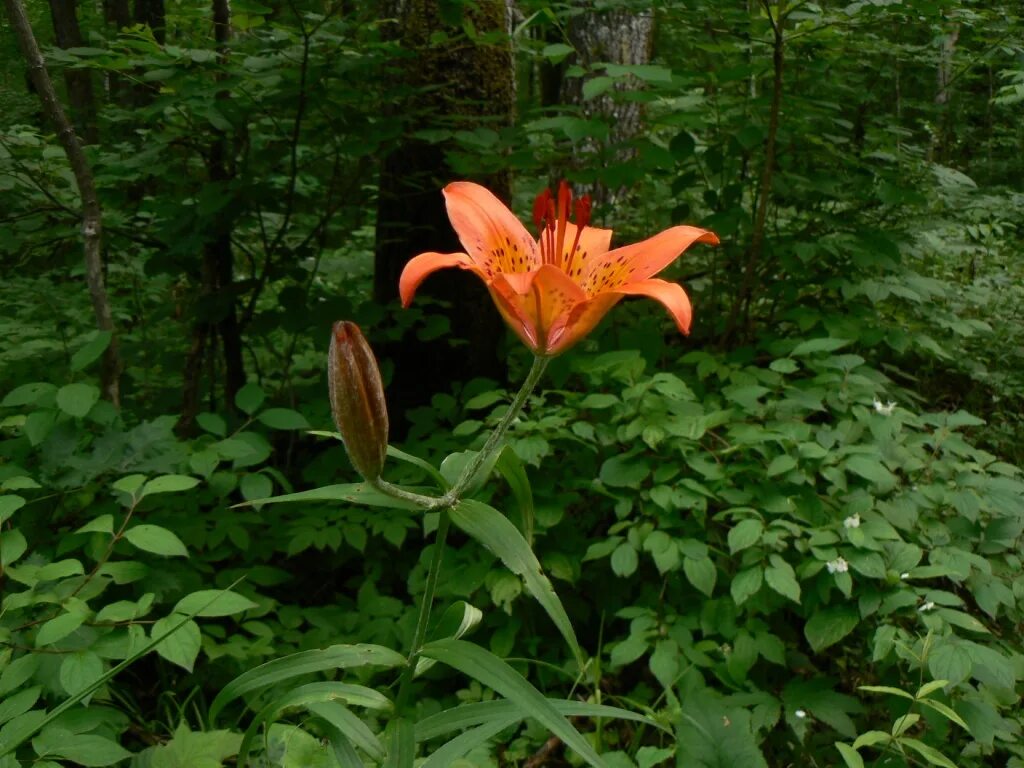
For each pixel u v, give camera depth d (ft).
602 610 9.77
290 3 10.52
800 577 8.16
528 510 4.56
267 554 9.86
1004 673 7.25
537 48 13.35
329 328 11.82
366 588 9.68
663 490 8.94
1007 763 7.84
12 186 11.71
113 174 12.10
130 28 10.81
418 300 12.78
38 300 14.62
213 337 12.89
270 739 6.24
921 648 7.57
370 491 4.09
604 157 11.85
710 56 14.70
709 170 13.51
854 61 13.48
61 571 6.54
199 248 11.20
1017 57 13.28
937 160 22.20
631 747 8.14
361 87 12.34
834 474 8.84
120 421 8.29
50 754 5.57
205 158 12.44
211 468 8.18
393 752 4.06
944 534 9.02
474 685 8.98
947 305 14.69
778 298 13.33
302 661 4.24
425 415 11.32
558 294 3.93
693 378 11.60
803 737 8.06
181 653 6.11
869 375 11.17
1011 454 13.43
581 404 9.67
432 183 13.12
